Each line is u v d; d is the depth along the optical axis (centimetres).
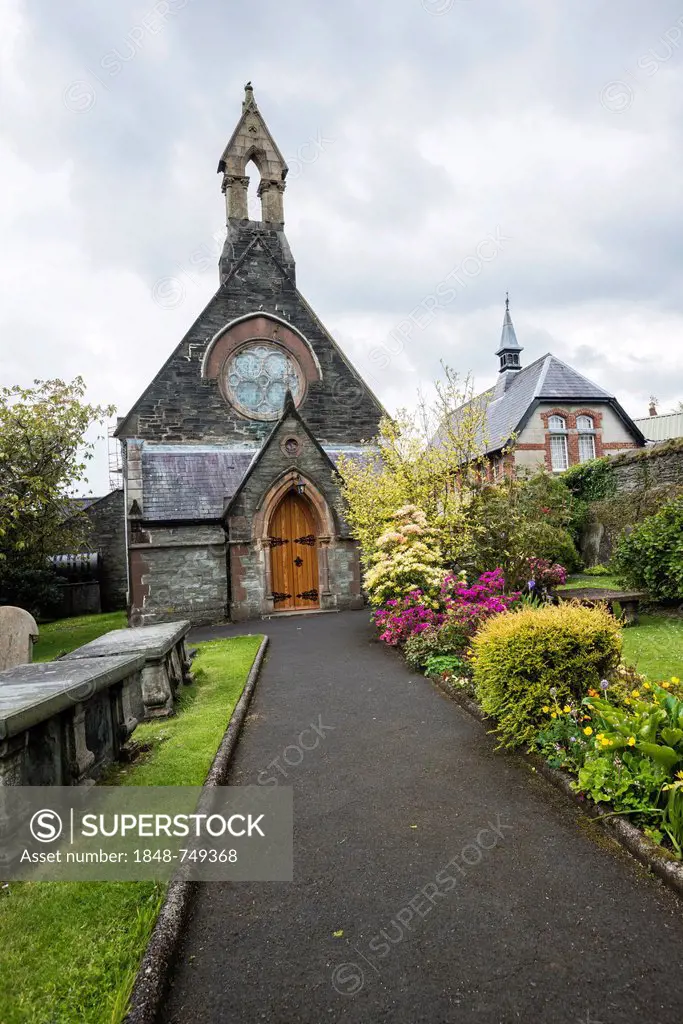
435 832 417
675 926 309
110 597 2622
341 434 2073
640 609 1145
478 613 879
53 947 300
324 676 891
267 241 2181
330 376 2088
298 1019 261
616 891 340
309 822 441
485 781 493
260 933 319
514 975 281
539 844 393
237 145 2183
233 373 2005
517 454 2703
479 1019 257
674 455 1667
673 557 1084
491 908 331
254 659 1015
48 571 2184
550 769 488
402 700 738
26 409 1496
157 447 1877
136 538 1636
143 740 602
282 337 2048
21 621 1077
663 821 374
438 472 1376
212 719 673
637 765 410
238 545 1634
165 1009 269
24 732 394
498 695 556
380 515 1372
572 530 1928
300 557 1745
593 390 2845
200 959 301
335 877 368
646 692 524
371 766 540
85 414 1603
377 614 1197
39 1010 260
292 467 1686
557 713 508
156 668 700
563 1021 254
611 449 2830
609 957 289
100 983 276
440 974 284
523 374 3195
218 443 1950
